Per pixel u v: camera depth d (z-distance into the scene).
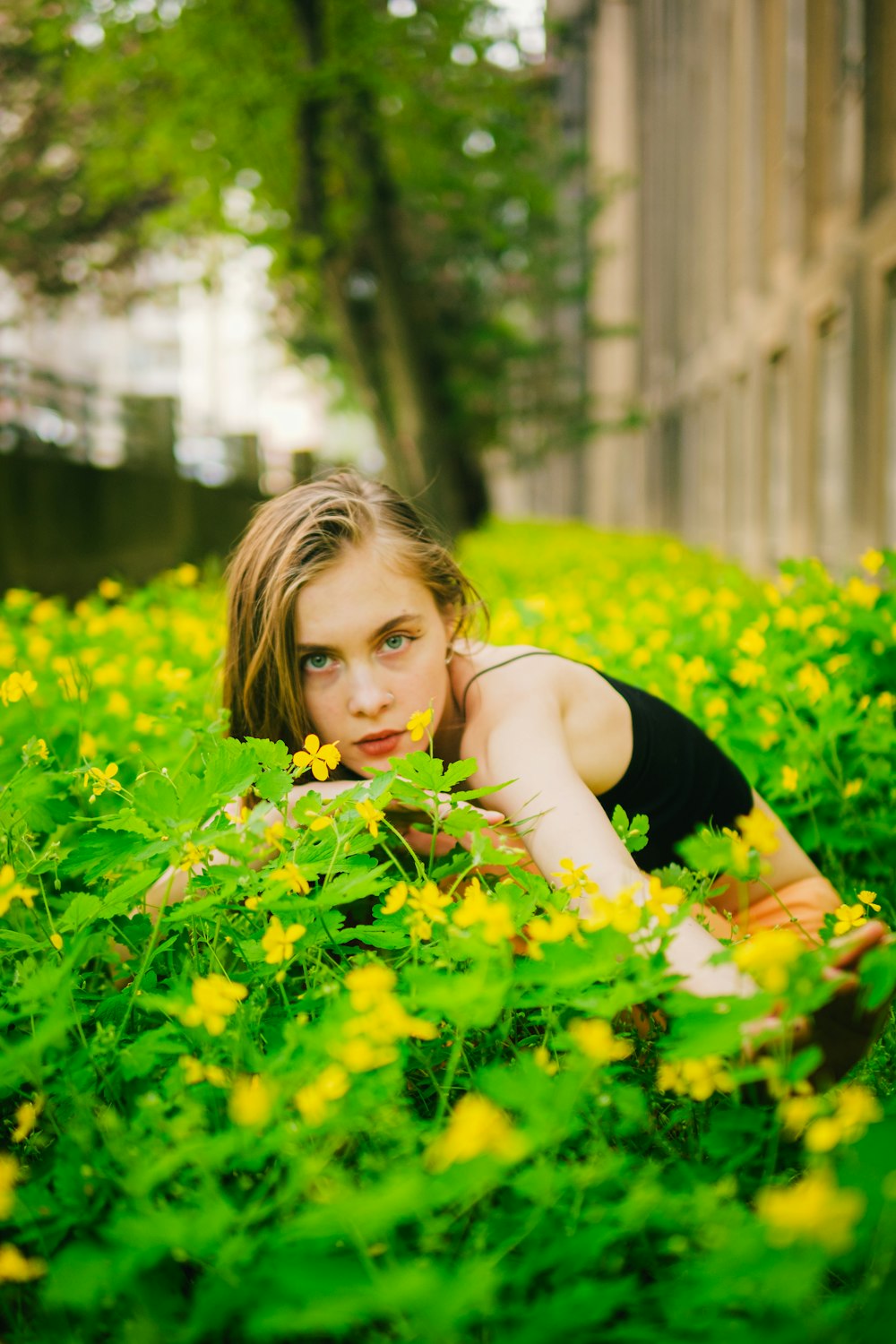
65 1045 1.49
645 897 1.50
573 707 2.06
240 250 18.94
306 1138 1.28
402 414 19.05
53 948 1.71
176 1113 1.46
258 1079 1.36
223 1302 1.12
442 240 22.05
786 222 15.69
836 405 13.70
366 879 1.57
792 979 1.23
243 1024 1.49
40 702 3.15
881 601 3.56
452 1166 1.12
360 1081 1.31
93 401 16.78
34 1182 1.35
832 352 13.84
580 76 37.81
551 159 23.47
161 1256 1.20
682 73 24.05
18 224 19.45
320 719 1.99
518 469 25.11
